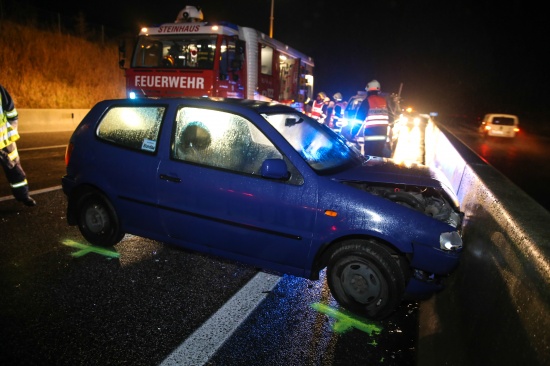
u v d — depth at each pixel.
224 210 3.30
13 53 17.06
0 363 2.29
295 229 3.09
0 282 3.20
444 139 7.20
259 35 10.26
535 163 15.81
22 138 11.51
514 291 1.85
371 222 2.91
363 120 8.27
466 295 2.54
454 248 2.84
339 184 3.05
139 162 3.62
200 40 9.09
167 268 3.64
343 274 3.05
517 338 1.68
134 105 3.77
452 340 2.39
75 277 3.36
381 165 3.72
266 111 3.51
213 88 8.92
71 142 4.02
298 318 2.95
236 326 2.80
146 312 2.91
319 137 3.90
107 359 2.38
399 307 3.21
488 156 17.03
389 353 2.59
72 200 4.04
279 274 3.66
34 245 3.94
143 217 3.68
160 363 2.37
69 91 18.72
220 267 3.72
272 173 3.00
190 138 3.51
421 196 3.34
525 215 2.25
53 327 2.66
